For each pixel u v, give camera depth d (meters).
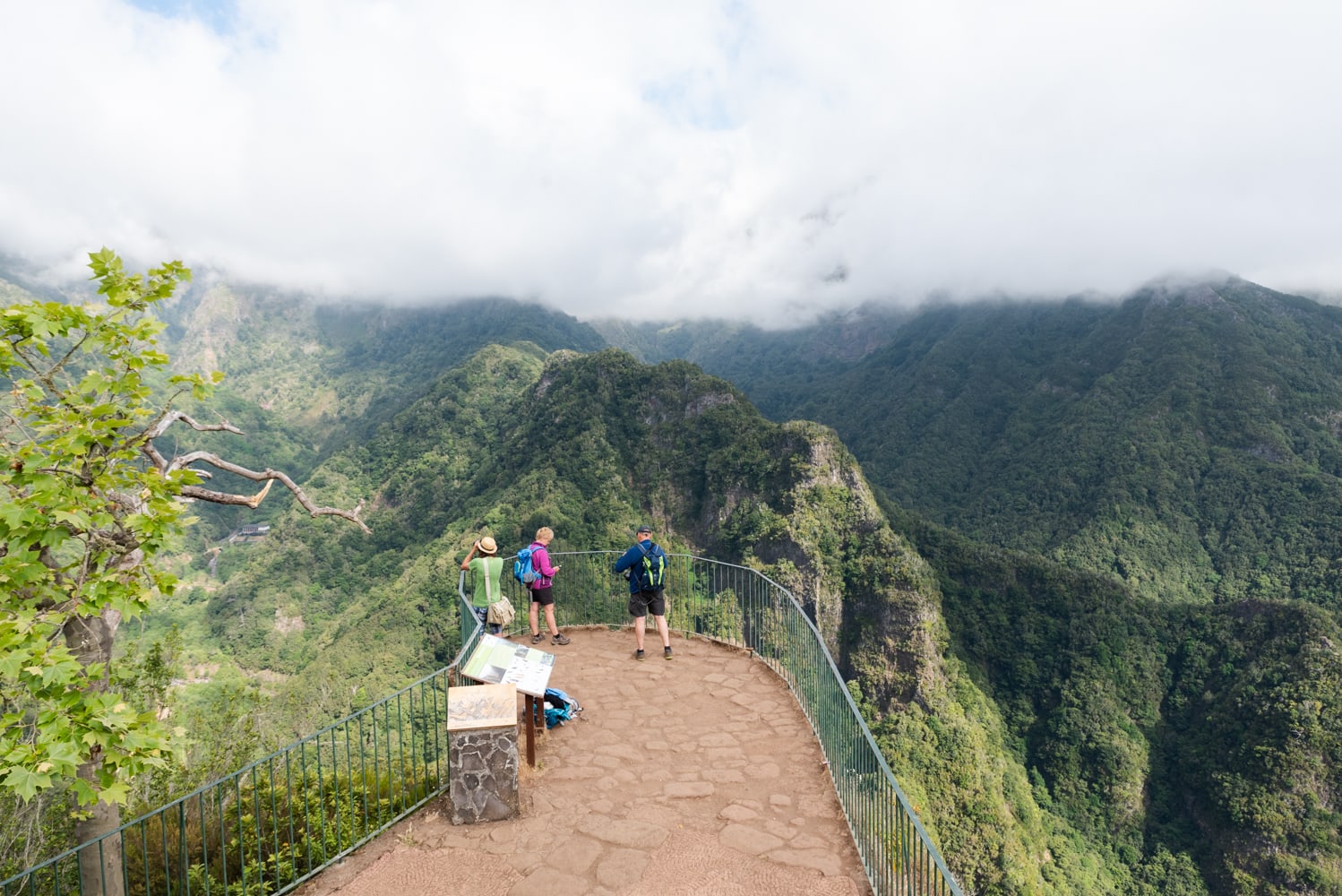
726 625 11.59
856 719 5.96
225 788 8.53
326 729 6.05
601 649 10.84
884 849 5.02
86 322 5.85
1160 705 82.81
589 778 7.04
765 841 5.95
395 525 141.00
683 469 106.81
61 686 5.26
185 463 7.16
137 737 5.36
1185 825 74.31
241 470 7.72
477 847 5.89
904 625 80.44
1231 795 70.50
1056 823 75.50
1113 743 78.00
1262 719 72.50
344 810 7.77
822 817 6.36
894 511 101.94
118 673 9.96
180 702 10.80
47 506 5.34
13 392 5.66
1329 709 69.06
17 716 5.21
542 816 6.33
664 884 5.36
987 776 69.75
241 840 5.97
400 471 149.00
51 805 8.69
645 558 10.30
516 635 11.60
